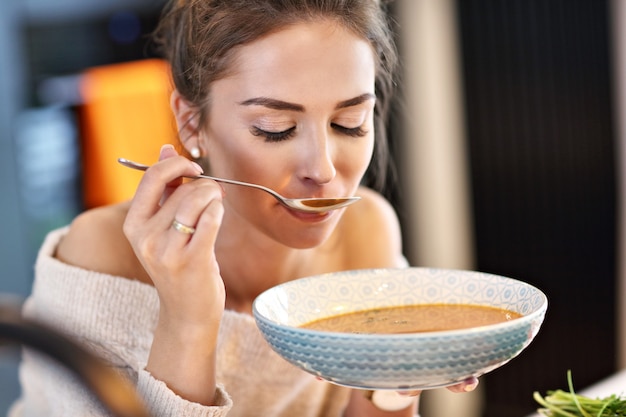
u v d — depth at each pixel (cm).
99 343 135
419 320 107
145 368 114
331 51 116
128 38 337
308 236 124
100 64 342
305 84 115
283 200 116
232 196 127
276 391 150
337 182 123
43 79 347
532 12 335
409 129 354
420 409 348
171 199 107
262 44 116
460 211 362
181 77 137
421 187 359
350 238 173
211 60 121
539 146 344
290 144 119
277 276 155
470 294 111
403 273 116
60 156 348
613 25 350
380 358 85
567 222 350
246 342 145
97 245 143
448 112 355
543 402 118
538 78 339
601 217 357
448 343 84
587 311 357
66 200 348
